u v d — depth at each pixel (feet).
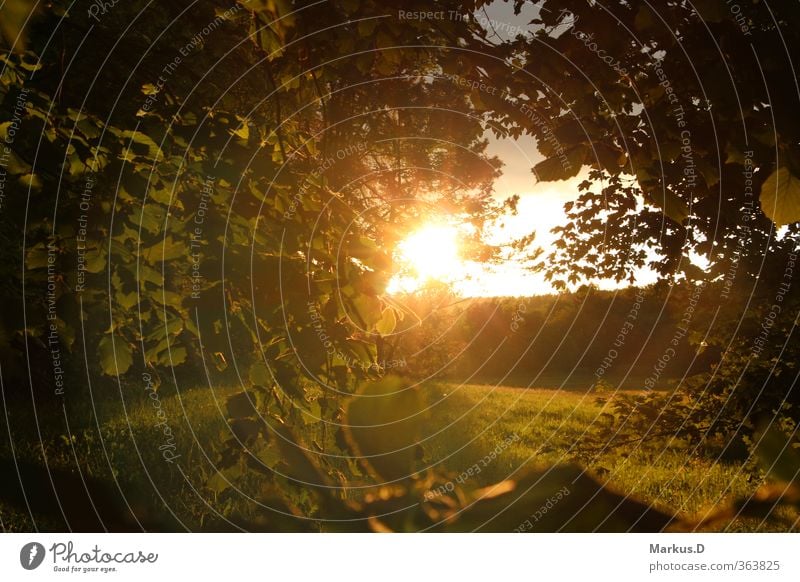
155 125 15.02
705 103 11.84
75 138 12.66
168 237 13.62
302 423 14.42
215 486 12.26
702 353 27.35
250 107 19.07
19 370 8.69
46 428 24.43
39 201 11.91
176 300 13.99
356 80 17.85
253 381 14.06
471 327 57.52
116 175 13.34
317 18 13.99
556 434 26.09
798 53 9.70
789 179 8.74
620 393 27.12
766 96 10.08
